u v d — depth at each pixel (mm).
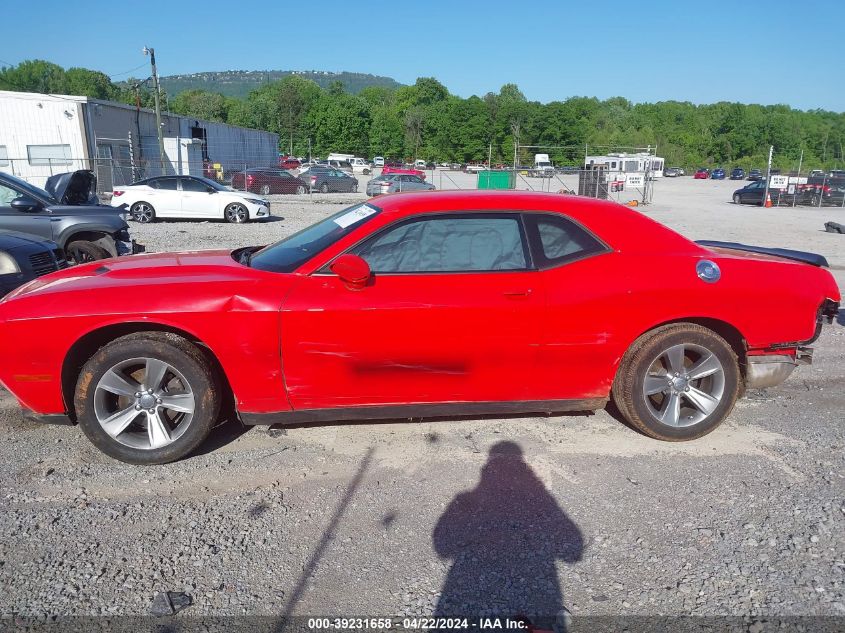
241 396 3562
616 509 3201
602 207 3920
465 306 3533
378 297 3504
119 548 2863
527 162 89812
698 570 2727
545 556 2828
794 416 4418
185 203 19031
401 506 3223
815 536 2963
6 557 2793
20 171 26297
